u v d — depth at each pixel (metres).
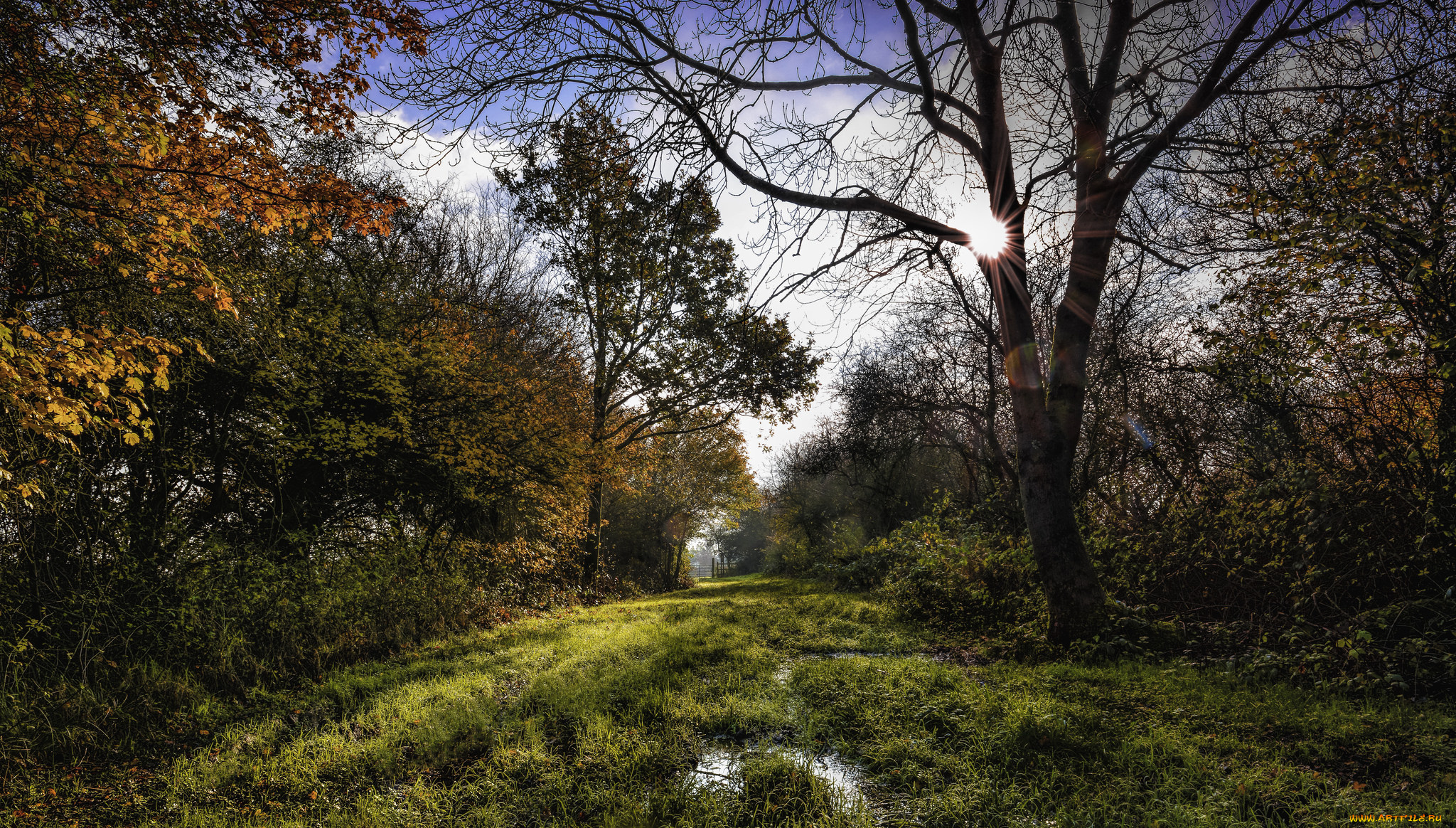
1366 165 5.83
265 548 8.84
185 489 8.69
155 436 8.00
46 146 5.68
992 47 7.38
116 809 4.02
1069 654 7.14
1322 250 6.06
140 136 5.81
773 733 4.92
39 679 5.46
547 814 3.67
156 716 5.64
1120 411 10.69
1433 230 5.45
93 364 5.15
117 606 6.35
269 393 9.88
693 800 3.66
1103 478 11.05
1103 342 11.28
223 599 7.38
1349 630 5.57
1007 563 10.32
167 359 6.08
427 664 7.90
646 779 4.09
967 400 14.78
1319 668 5.27
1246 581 7.03
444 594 11.21
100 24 6.07
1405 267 5.91
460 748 4.75
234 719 5.88
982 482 16.81
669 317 21.42
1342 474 6.71
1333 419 7.30
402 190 13.32
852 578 19.31
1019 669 6.64
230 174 6.62
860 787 3.85
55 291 6.63
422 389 11.83
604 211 8.63
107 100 5.53
